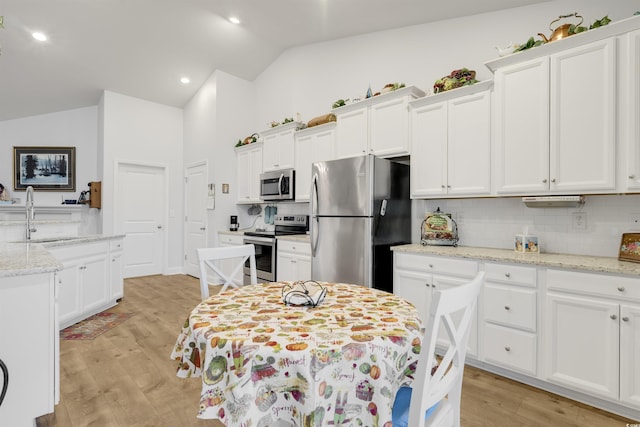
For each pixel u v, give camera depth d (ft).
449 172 8.78
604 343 5.82
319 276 10.19
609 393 5.77
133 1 11.18
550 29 8.21
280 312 4.24
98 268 11.56
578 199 6.82
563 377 6.29
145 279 17.80
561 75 6.81
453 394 3.77
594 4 7.57
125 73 15.66
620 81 6.14
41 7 10.82
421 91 9.91
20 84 14.80
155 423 5.78
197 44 14.07
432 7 9.61
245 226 17.56
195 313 4.20
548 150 7.00
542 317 6.57
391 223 9.67
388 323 3.84
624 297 5.61
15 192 17.62
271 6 11.22
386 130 10.17
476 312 7.53
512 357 6.95
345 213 9.52
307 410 2.97
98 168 18.25
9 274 4.74
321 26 12.19
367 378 3.23
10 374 4.90
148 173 18.88
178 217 19.81
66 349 8.81
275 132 14.56
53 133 18.15
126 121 17.92
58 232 11.80
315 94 14.01
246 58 15.56
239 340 3.31
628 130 6.05
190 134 19.04
